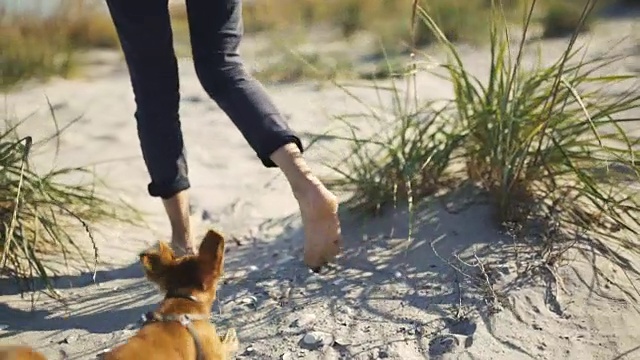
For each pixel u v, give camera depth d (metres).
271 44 7.38
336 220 3.09
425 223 3.47
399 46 6.89
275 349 2.96
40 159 4.43
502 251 3.29
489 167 3.51
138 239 3.70
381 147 3.80
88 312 3.21
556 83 3.28
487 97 3.53
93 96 5.62
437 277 3.21
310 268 3.29
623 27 6.75
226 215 3.88
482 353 2.89
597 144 3.52
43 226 3.49
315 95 5.41
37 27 7.34
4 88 5.78
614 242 3.29
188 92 5.64
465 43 6.67
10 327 3.12
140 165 4.39
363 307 3.12
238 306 3.18
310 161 4.15
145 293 3.31
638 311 3.03
